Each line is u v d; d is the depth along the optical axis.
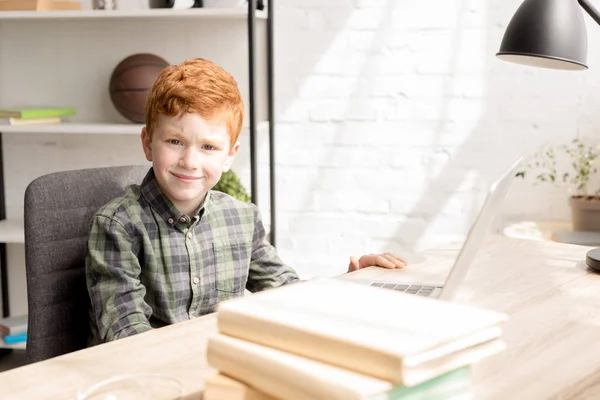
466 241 1.02
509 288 1.31
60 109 2.77
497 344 0.73
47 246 1.45
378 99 2.79
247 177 2.87
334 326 0.70
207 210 1.58
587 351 0.99
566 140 2.72
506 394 0.85
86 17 2.62
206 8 2.46
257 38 2.80
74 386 0.88
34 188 1.46
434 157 2.79
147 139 1.52
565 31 1.48
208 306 1.57
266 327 0.72
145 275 1.50
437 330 0.69
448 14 2.72
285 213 2.89
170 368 0.94
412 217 2.83
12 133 2.94
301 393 0.67
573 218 2.44
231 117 1.48
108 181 1.57
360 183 2.84
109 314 1.35
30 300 1.44
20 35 2.90
